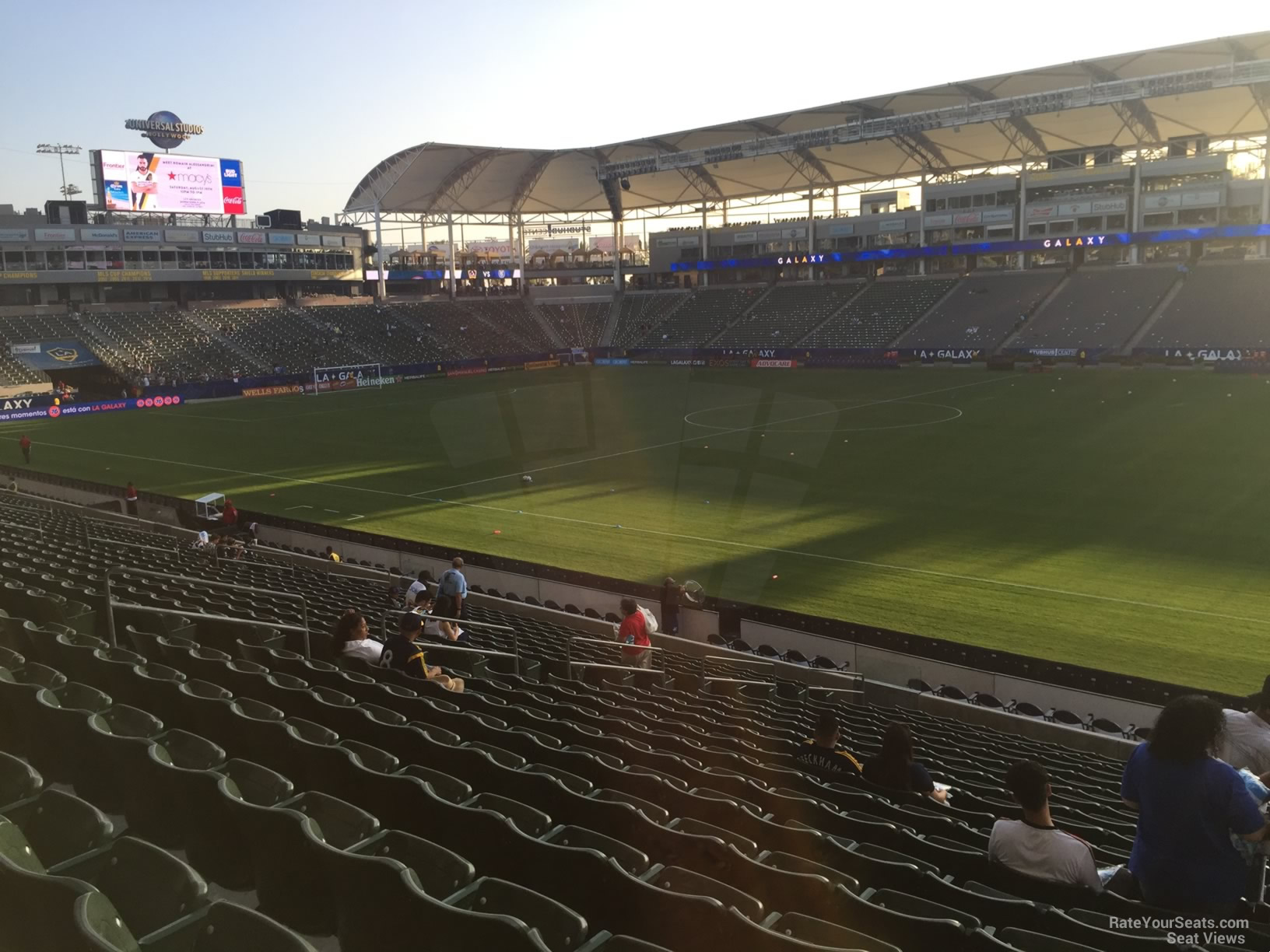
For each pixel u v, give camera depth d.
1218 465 35.50
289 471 40.81
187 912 3.54
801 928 4.05
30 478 35.94
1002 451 40.31
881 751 7.88
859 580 23.23
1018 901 4.75
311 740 6.28
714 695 13.63
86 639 9.31
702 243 97.19
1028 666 15.22
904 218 84.81
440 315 94.00
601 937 3.72
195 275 81.88
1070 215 75.81
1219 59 62.28
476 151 85.94
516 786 5.86
